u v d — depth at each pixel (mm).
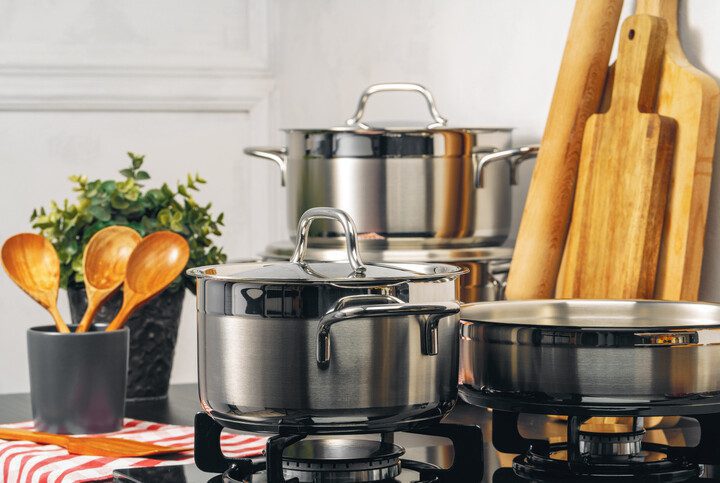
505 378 936
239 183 2645
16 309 2514
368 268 928
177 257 1385
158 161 2594
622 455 981
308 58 2416
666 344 875
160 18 2570
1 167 2508
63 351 1303
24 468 1139
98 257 1395
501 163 1514
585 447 991
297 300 846
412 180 1452
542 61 1567
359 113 1555
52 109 2525
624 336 878
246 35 2623
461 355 995
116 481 1021
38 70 2500
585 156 1316
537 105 1587
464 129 1453
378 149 1450
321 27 2340
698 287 1253
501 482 937
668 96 1252
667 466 952
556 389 902
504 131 1504
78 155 2547
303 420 853
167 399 1589
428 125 1521
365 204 1460
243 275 907
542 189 1361
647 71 1254
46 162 2529
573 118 1337
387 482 929
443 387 896
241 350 868
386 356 853
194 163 2617
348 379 846
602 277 1277
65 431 1310
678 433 1153
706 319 1022
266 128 2619
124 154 2576
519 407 931
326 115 2328
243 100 2609
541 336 909
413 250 1436
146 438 1275
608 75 1341
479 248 1485
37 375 1316
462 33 1791
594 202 1298
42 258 1395
